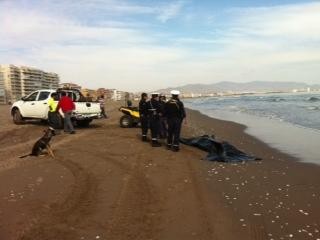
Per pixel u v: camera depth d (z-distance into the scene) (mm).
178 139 15930
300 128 25984
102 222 7867
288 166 13336
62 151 15922
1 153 15953
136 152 15586
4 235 7270
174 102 15914
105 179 11172
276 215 8336
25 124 26188
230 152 15180
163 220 8008
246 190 10250
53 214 8297
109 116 36688
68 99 21688
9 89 128125
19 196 9586
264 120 33188
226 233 7371
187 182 10977
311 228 7625
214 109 58969
